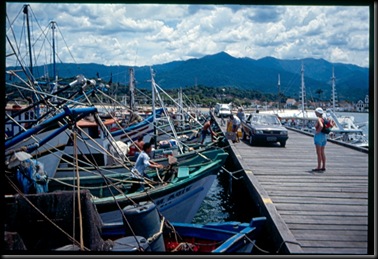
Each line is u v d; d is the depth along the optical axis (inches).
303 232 253.8
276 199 334.6
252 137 713.0
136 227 228.2
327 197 340.8
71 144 398.6
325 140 455.8
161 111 750.5
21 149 270.4
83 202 219.0
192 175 350.0
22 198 216.7
